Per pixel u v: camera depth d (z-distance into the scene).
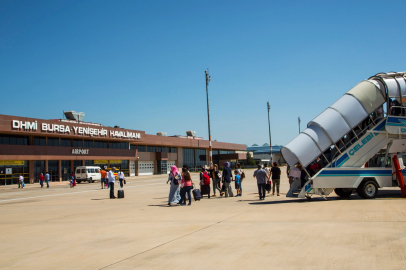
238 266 5.59
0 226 11.08
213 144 90.38
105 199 20.30
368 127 15.20
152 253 6.74
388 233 7.58
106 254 6.84
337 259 5.75
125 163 64.94
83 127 52.81
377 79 15.56
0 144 43.06
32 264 6.30
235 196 19.36
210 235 8.19
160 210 13.83
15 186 44.00
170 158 78.88
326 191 14.59
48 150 48.69
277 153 127.69
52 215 13.53
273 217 10.55
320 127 14.86
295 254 6.14
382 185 14.72
